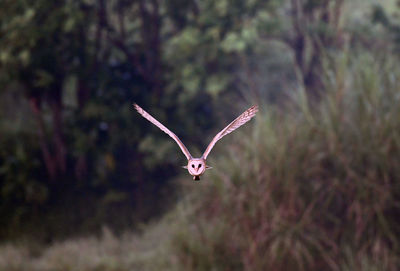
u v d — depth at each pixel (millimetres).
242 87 22641
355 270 11734
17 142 23297
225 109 23219
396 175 12422
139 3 23000
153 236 18156
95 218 21609
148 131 22844
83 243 18359
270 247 12078
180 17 23219
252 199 12625
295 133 13164
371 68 14234
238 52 20562
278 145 12984
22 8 20016
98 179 23250
